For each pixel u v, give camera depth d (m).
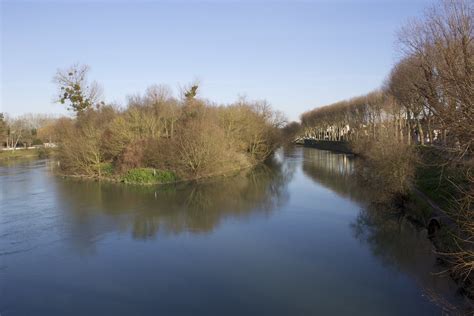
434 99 14.05
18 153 88.00
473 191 13.14
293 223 27.09
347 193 37.88
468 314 13.98
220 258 20.42
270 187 42.22
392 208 30.20
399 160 29.50
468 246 16.39
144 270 18.89
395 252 20.98
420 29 21.55
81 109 59.88
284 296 16.16
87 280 17.81
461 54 13.11
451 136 12.87
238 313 14.80
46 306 15.43
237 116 61.66
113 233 24.81
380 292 16.41
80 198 35.59
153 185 43.12
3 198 35.31
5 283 17.53
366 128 68.38
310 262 19.80
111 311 15.01
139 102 65.88
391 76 44.16
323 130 122.00
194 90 64.62
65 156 51.34
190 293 16.48
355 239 23.41
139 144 47.41
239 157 58.16
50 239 23.55
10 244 22.66
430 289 16.47
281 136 79.56
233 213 30.16
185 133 47.97
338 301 15.68
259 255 20.81
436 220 21.84
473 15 14.76
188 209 31.36
